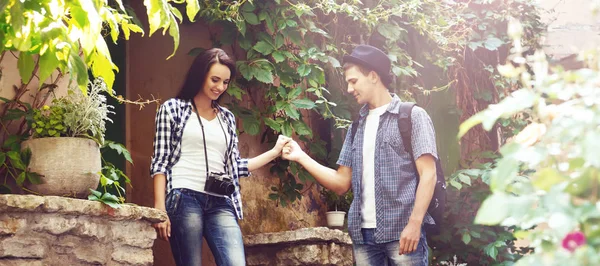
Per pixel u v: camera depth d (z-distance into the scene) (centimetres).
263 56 620
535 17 805
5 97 433
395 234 402
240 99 585
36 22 260
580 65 805
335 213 645
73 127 418
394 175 406
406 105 414
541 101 191
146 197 601
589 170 177
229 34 609
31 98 443
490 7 791
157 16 275
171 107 429
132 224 406
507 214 177
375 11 678
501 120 770
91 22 261
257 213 613
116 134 585
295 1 628
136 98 603
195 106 438
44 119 420
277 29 617
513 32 203
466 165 758
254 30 620
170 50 620
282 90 607
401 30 707
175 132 428
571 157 183
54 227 373
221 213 429
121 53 595
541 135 188
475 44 753
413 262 399
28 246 364
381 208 405
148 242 411
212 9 594
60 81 457
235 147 455
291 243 547
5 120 430
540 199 179
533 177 187
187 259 418
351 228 416
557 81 190
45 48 265
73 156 407
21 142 423
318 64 660
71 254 381
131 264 403
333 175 443
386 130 413
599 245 168
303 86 646
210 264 598
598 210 170
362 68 420
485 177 702
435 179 400
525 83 193
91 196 396
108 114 581
